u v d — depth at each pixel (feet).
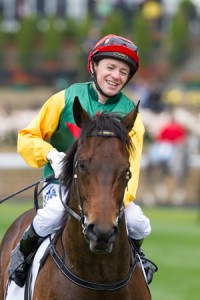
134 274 30.71
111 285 29.53
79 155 28.14
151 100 154.10
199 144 136.67
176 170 120.26
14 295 32.94
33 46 267.39
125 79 32.32
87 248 29.19
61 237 30.81
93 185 27.32
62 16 301.02
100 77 32.14
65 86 185.37
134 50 32.07
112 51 31.81
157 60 258.78
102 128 28.22
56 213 31.17
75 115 29.45
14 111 191.62
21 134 32.76
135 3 290.56
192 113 174.19
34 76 257.75
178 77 250.57
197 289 56.90
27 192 126.31
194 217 101.60
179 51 259.19
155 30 283.18
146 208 114.11
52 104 32.76
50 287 30.07
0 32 266.98
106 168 27.43
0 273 36.52
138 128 31.71
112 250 29.14
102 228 26.55
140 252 33.09
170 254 70.54
